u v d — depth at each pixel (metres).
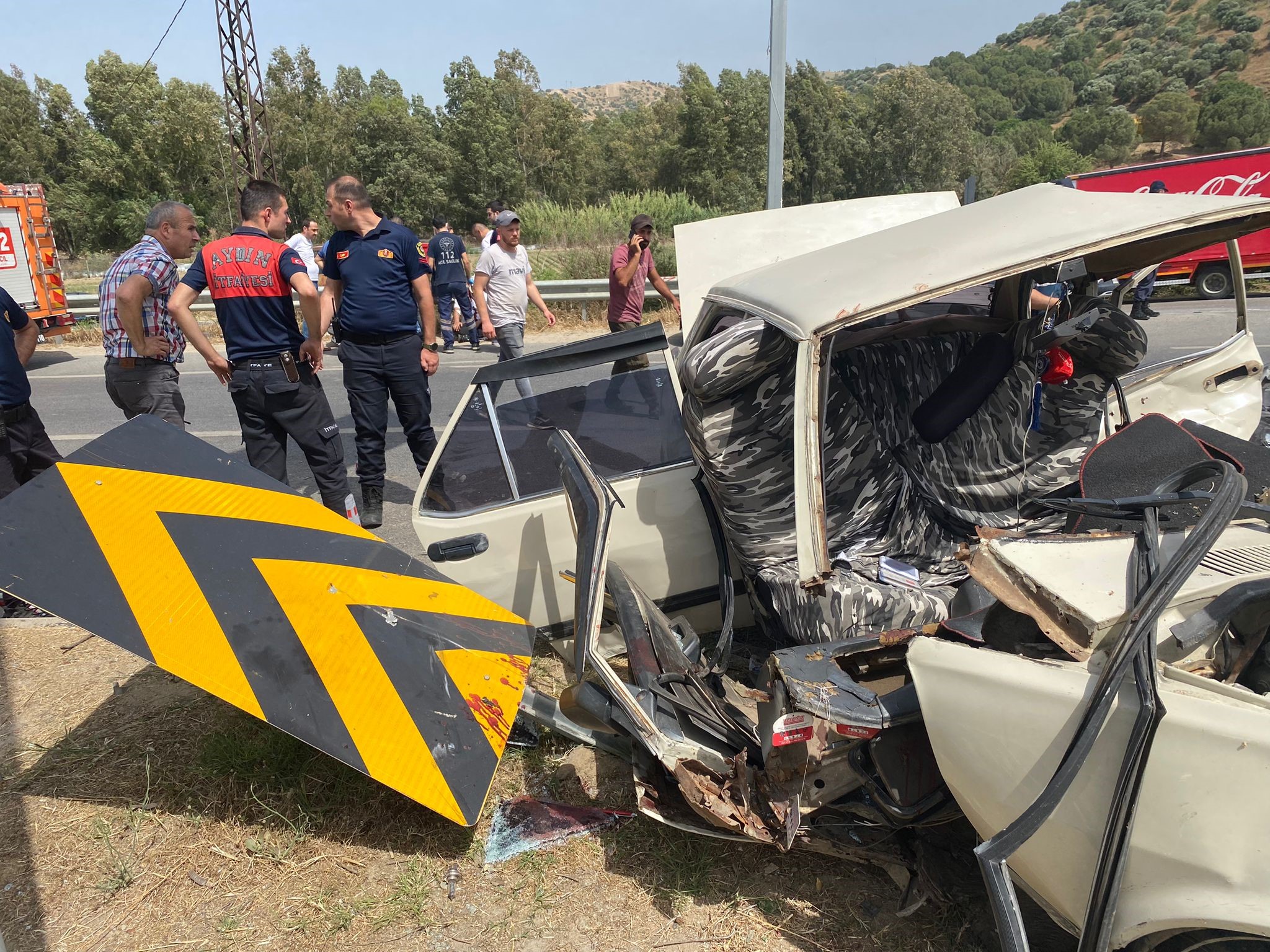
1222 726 1.54
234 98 20.59
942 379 3.47
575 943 2.28
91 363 12.46
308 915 2.39
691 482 3.32
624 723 2.50
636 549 3.29
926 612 2.75
